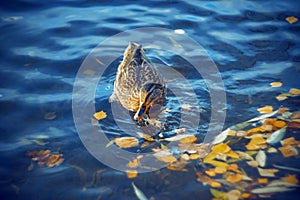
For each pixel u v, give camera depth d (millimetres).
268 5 3523
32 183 2695
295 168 2727
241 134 2863
